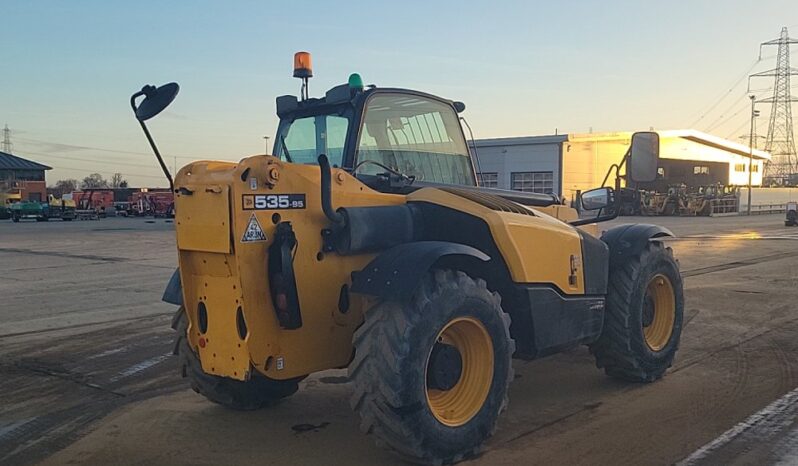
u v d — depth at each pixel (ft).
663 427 15.67
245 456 14.33
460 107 18.06
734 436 15.05
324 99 16.24
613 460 13.79
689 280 40.86
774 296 34.55
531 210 16.37
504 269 14.85
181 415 17.11
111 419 17.01
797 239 76.38
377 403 12.41
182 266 13.66
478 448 13.85
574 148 130.82
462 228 14.82
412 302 12.62
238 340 12.93
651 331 19.88
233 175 12.37
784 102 284.82
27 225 137.90
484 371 13.92
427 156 16.92
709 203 161.27
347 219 13.20
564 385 19.21
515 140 136.36
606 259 17.65
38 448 15.17
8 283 43.11
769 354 22.58
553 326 15.66
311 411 17.16
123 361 22.88
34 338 26.48
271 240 12.69
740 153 199.11
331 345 13.65
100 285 41.83
